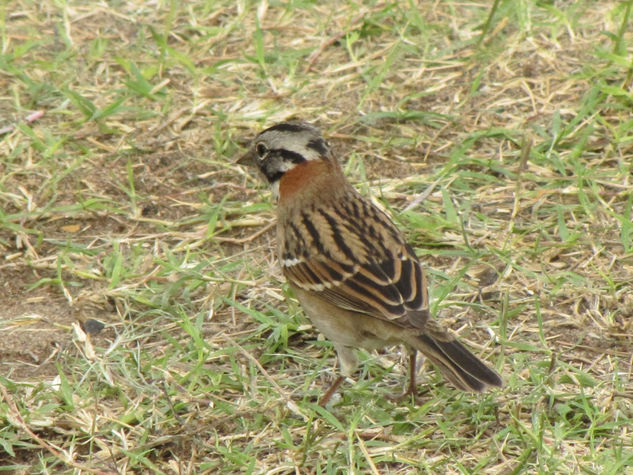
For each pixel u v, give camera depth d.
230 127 13.97
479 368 9.01
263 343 10.73
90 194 12.96
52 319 11.07
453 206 12.59
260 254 12.07
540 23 15.30
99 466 9.11
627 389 9.75
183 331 10.91
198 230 12.42
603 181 12.71
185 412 9.70
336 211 10.34
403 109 14.27
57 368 9.98
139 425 9.52
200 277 11.42
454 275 11.47
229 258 11.97
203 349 10.32
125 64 14.52
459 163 13.07
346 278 9.70
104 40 15.34
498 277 11.45
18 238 12.23
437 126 13.88
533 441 8.87
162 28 15.97
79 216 12.68
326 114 14.18
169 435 9.34
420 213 12.50
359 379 10.18
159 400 9.80
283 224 10.53
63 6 16.20
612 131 13.43
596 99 13.74
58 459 9.20
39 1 16.41
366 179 13.05
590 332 10.61
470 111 14.16
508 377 9.99
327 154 10.61
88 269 11.77
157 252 12.00
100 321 11.04
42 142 13.70
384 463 9.05
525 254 11.70
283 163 10.61
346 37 15.30
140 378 10.12
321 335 10.83
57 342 10.70
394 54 14.60
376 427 9.43
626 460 8.55
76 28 15.93
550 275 11.39
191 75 15.00
